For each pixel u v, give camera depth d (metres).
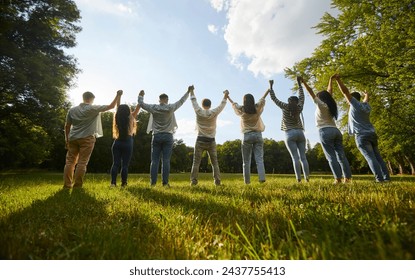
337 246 1.26
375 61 12.65
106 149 50.09
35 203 2.97
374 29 12.72
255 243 1.54
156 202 3.00
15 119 20.88
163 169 5.67
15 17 19.33
